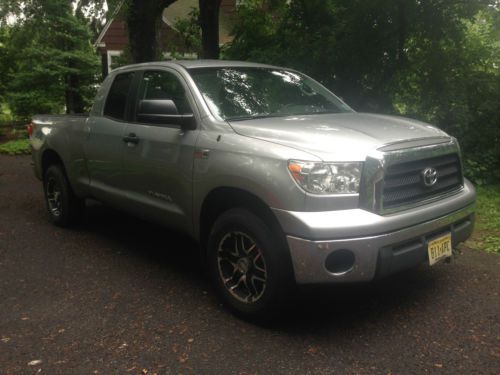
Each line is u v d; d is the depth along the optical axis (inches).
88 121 226.7
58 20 589.3
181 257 215.3
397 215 142.6
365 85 375.9
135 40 440.5
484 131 348.8
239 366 132.6
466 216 166.9
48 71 593.3
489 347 140.0
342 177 139.2
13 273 197.8
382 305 166.9
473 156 340.8
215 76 189.6
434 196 157.8
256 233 147.9
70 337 148.3
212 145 163.3
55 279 191.6
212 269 165.5
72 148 235.3
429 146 153.7
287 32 397.1
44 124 262.1
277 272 144.9
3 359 137.4
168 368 132.0
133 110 203.5
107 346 143.2
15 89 641.0
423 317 157.9
